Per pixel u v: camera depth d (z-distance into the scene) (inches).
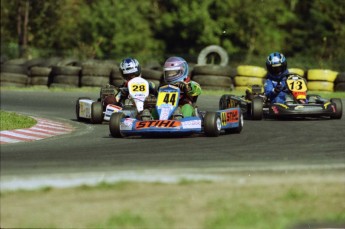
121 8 5329.7
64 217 794.8
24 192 904.9
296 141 1403.8
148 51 5290.4
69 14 5310.0
